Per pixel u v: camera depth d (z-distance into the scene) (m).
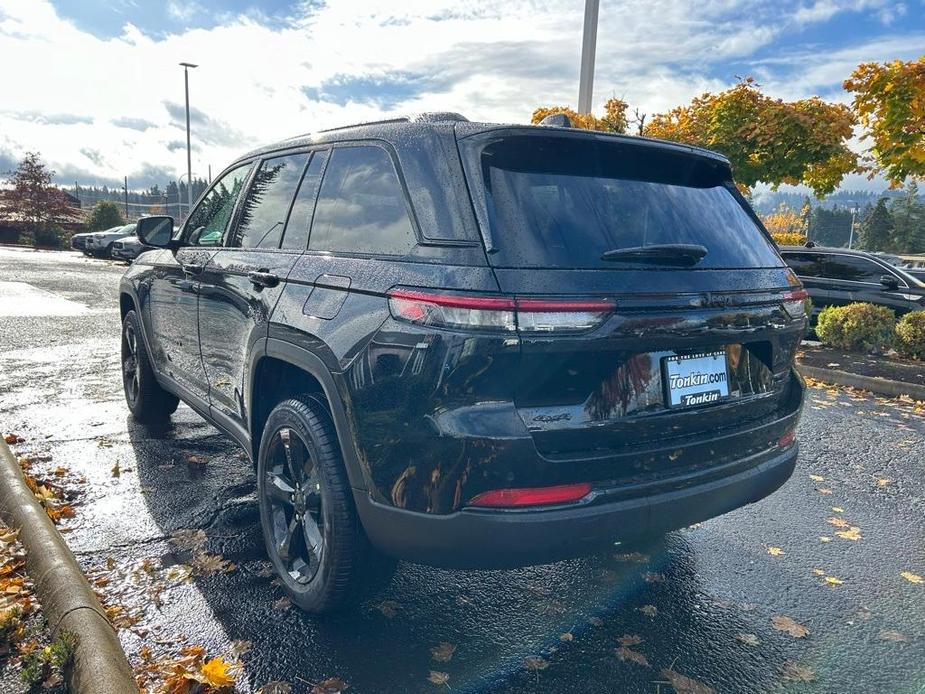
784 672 2.42
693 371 2.37
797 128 10.04
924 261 36.53
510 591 2.92
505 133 2.24
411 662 2.41
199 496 3.77
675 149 2.60
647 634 2.62
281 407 2.71
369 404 2.21
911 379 7.56
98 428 4.95
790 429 2.79
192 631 2.54
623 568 3.15
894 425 5.96
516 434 1.99
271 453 2.84
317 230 2.81
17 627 2.38
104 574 2.90
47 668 2.19
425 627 2.63
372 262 2.37
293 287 2.71
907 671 2.44
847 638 2.64
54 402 5.60
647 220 2.40
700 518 2.40
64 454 4.36
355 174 2.69
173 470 4.15
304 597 2.62
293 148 3.23
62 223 41.75
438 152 2.29
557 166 2.32
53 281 16.44
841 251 11.02
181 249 4.07
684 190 2.63
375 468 2.22
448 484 2.04
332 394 2.36
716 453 2.43
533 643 2.55
